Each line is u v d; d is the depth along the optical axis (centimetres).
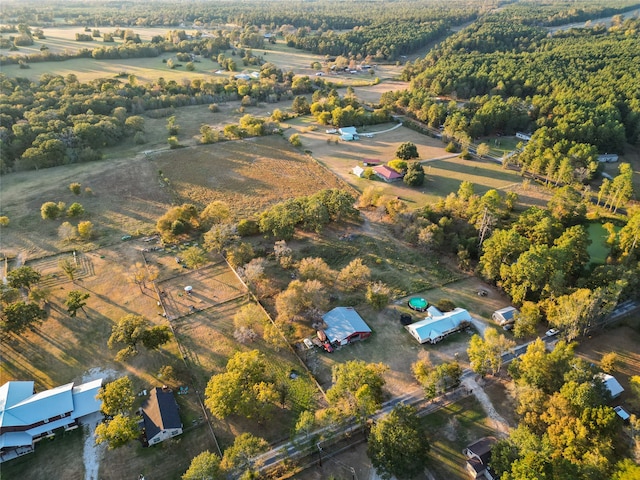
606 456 4734
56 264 8706
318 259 8256
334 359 6694
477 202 10019
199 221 10106
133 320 6569
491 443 5306
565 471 4519
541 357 5831
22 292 7881
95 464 5194
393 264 8919
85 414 5600
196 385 6219
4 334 6975
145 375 6369
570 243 8031
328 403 5906
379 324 7412
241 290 8125
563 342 6209
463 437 5541
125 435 5097
